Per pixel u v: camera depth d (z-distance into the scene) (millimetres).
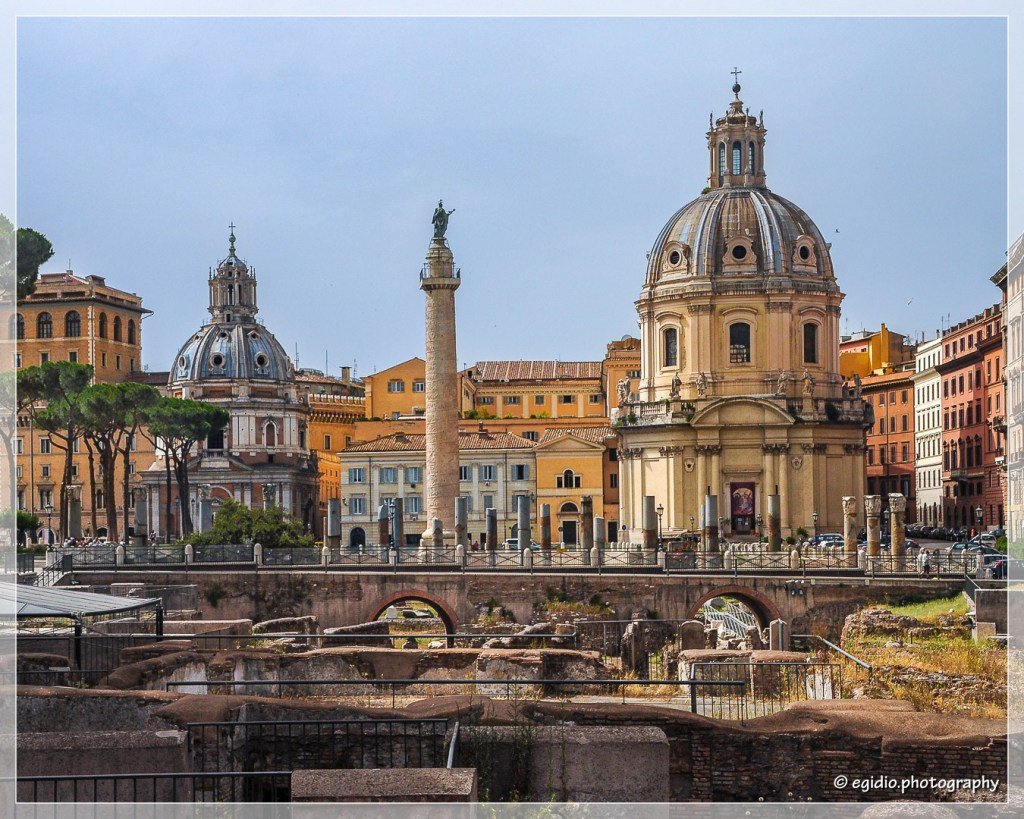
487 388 193000
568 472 161250
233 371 196250
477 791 25453
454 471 111062
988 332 136875
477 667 44188
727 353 134375
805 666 40875
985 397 138625
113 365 190625
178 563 90312
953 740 29234
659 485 135000
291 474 189125
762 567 86562
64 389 123750
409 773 22781
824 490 132875
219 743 28719
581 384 192500
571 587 84000
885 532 134500
